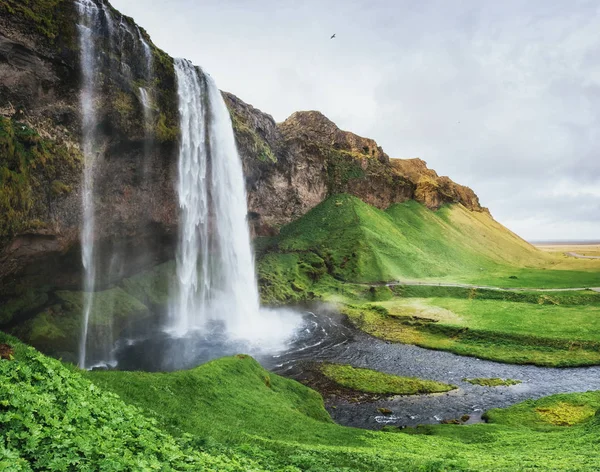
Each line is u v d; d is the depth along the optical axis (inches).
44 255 1839.3
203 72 3029.0
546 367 2271.2
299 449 780.6
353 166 6510.8
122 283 2536.9
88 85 1913.1
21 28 1619.1
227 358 1480.1
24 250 1713.8
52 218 1802.4
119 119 2089.1
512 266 6240.2
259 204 4837.6
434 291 4033.0
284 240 5039.4
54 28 1752.0
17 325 1804.9
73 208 1925.4
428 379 2068.2
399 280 4325.8
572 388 1955.0
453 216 7647.6
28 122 1694.1
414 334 2874.0
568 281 4763.8
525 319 3029.0
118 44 2091.5
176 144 2578.7
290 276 4237.2
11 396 444.5
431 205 7588.6
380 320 3211.1
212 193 3243.1
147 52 2316.7
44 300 1968.5
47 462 360.5
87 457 391.9
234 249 3612.2
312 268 4411.9
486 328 2810.0
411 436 1205.1
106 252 2294.5
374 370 2164.1
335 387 1918.1
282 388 1555.1
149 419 633.6
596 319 2977.4
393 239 5442.9
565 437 1109.7
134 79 2210.9
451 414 1643.7
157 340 2481.5
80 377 647.8
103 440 446.9
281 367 2167.8
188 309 2952.8
